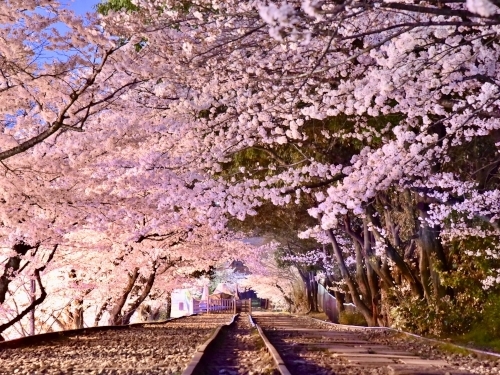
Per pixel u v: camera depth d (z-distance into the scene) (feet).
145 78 38.70
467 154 53.57
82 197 44.47
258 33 35.27
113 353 43.52
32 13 35.47
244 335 70.23
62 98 40.09
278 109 38.55
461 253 61.05
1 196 41.81
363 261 92.12
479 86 34.55
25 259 57.62
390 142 31.14
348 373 32.32
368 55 36.29
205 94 43.04
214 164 46.32
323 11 17.15
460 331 57.57
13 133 41.16
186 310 225.76
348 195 31.14
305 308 187.83
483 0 13.51
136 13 37.37
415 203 63.00
